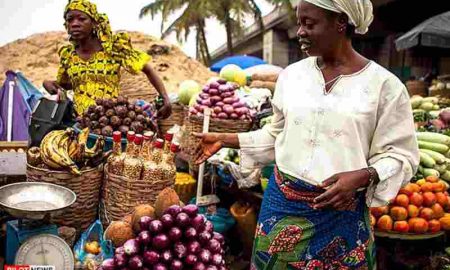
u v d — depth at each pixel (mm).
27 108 4281
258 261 1895
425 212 2834
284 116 1799
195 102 3787
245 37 21828
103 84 3510
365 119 1603
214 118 3531
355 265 1748
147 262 1879
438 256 3098
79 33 3385
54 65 7578
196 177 3746
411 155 1646
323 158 1646
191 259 1894
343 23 1601
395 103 1606
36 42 7828
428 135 3482
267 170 3152
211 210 3408
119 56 3566
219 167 3428
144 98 5008
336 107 1620
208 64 20828
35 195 2273
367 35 17094
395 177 1621
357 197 1716
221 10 18812
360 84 1622
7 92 4262
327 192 1541
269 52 19969
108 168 2602
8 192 2229
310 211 1714
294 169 1715
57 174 2436
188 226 1947
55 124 2809
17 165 3025
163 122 4391
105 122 2896
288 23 17891
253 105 3971
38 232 2195
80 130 2859
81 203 2529
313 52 1662
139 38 8148
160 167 2543
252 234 3426
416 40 8805
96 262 2174
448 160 3316
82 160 2576
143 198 2512
